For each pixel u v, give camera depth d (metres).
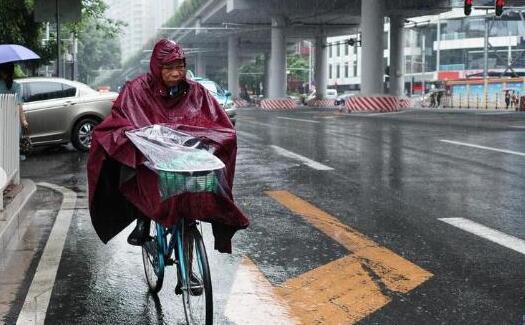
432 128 20.80
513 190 9.04
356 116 31.47
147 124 3.97
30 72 28.44
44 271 5.40
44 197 8.84
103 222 4.27
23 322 4.27
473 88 52.12
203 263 3.71
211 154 3.69
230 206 3.70
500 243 6.20
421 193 8.88
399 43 50.88
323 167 11.58
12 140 7.47
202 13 64.44
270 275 5.26
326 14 50.69
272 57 53.25
